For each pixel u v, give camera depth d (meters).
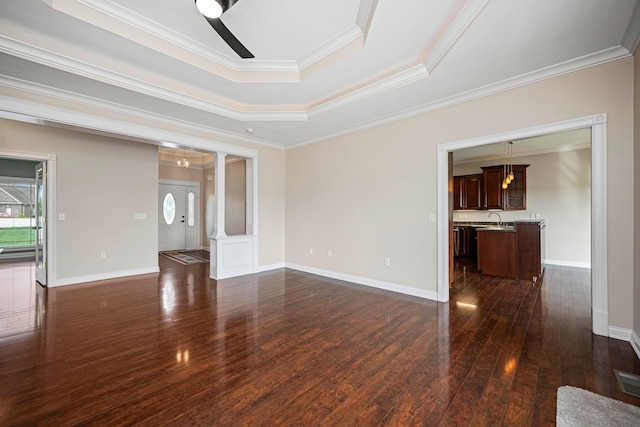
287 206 5.89
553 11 1.97
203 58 3.10
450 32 2.30
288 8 2.38
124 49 2.72
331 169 5.04
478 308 3.43
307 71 3.32
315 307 3.48
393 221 4.16
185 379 1.99
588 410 1.65
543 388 1.87
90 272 4.70
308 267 5.46
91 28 2.39
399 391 1.86
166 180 8.02
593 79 2.62
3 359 2.23
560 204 6.22
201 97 3.74
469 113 3.39
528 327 2.87
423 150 3.82
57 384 1.92
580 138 5.60
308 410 1.68
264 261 5.58
